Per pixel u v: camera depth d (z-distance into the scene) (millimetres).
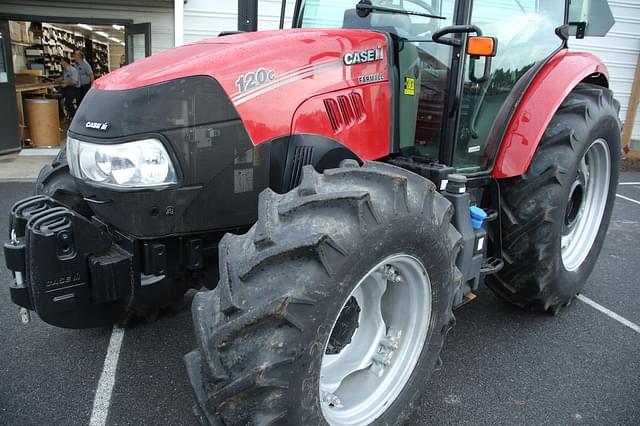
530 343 3080
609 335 3203
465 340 3096
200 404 1756
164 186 2023
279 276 1674
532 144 2848
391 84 2545
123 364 2783
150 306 2926
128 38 9555
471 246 2496
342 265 1701
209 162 2088
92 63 17188
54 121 9523
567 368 2844
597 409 2518
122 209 2037
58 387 2580
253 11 2889
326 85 2324
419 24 2662
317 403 1777
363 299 2133
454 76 2424
